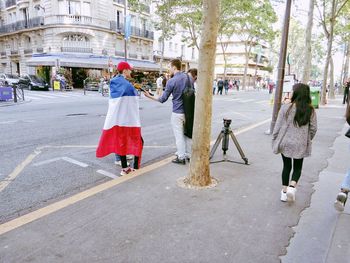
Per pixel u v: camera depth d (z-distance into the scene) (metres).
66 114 12.91
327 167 5.74
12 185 4.71
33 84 28.92
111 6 36.59
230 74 75.62
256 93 41.91
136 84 5.31
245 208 3.90
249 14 33.88
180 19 29.62
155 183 4.70
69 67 33.44
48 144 7.38
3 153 6.51
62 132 8.91
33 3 37.31
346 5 21.23
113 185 4.60
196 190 4.45
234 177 5.05
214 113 14.87
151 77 38.72
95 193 4.29
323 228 3.45
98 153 5.02
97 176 5.17
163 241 3.11
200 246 3.04
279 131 4.03
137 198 4.14
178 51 49.56
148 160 6.12
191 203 4.01
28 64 33.25
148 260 2.80
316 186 4.76
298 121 3.85
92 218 3.57
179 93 5.53
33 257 2.82
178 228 3.37
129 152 5.07
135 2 29.14
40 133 8.71
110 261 2.78
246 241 3.15
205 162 4.59
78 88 34.94
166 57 45.91
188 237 3.19
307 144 3.95
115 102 4.95
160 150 6.96
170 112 14.41
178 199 4.13
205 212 3.77
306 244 3.12
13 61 42.47
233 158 6.23
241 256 2.89
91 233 3.24
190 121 5.55
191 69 5.97
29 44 39.47
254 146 7.34
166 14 28.72
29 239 3.11
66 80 31.36
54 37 34.69
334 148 7.29
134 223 3.46
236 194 4.34
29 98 21.03
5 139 7.85
